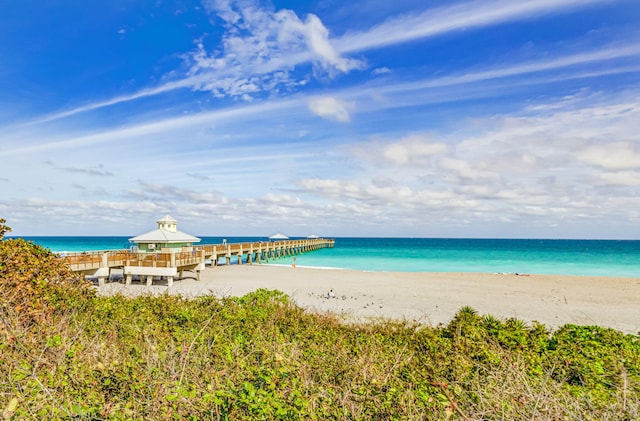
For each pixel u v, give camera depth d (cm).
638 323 1608
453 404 350
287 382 396
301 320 951
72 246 10869
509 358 539
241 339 625
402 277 3216
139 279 2631
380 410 381
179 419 335
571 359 596
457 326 801
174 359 443
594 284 2853
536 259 5950
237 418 337
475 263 5253
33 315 641
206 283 2577
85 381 377
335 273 3416
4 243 890
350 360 568
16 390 333
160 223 3127
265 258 5025
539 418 353
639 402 385
